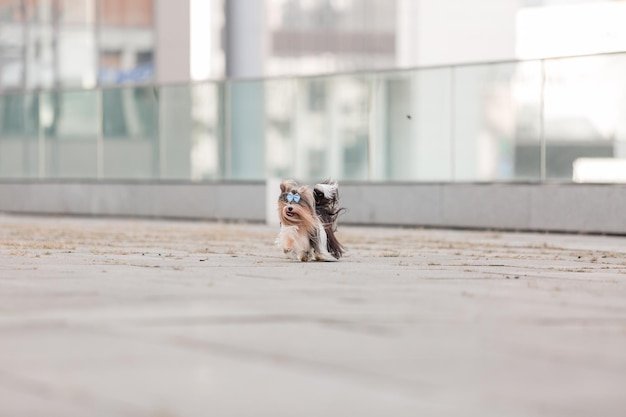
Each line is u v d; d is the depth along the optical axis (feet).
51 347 27.43
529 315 34.40
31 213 123.34
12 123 124.26
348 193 101.40
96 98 117.70
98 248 65.51
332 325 31.55
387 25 266.16
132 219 114.62
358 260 57.36
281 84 105.50
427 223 96.84
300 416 20.52
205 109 110.22
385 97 99.30
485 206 93.20
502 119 92.27
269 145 106.42
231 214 108.37
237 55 240.94
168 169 113.09
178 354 26.61
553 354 27.35
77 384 23.15
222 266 51.98
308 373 24.53
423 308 35.73
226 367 25.09
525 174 91.30
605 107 86.99
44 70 173.78
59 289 40.19
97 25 177.88
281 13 255.70
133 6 181.16
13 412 20.57
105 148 117.39
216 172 109.81
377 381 23.76
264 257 58.39
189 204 111.34
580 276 49.55
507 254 63.93
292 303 36.52
